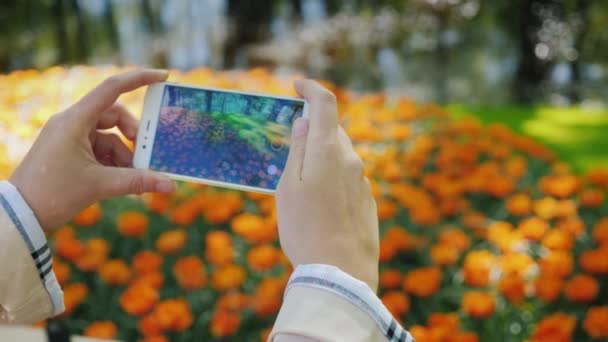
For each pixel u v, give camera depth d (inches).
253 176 52.7
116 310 111.9
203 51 481.7
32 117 163.5
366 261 33.4
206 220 126.3
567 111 335.0
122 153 53.1
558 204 128.1
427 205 128.3
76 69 237.6
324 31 434.9
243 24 470.9
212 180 52.5
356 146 168.9
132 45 495.2
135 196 131.3
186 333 107.2
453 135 184.7
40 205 41.1
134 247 124.7
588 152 251.1
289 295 32.4
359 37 435.5
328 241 32.9
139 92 191.8
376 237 34.6
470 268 102.5
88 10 500.7
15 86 200.2
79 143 42.5
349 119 191.3
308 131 35.3
